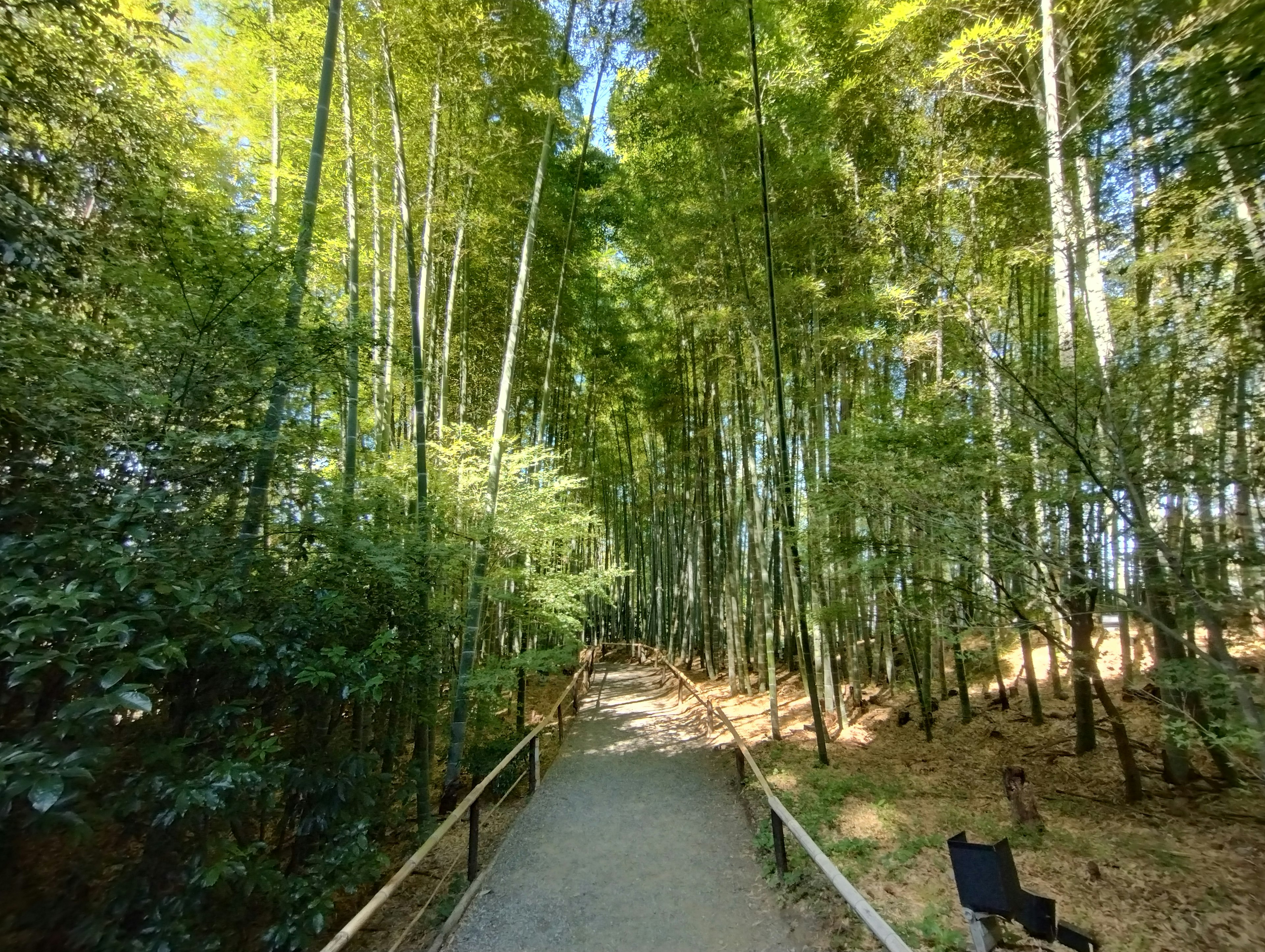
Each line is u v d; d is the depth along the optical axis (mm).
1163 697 4188
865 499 4621
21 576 1961
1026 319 5629
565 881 3918
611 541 20047
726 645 13430
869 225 5719
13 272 2430
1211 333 2914
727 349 8531
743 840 4434
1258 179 2467
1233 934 2717
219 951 2424
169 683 2660
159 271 2934
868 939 2865
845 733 6883
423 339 7215
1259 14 2127
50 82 2811
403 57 5445
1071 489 3592
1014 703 6855
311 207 3436
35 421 2264
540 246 8133
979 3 4746
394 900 3883
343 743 3449
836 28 6410
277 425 3113
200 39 5801
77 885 2277
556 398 11117
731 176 6602
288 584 3195
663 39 6770
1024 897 2244
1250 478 2783
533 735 5699
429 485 5590
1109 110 3246
